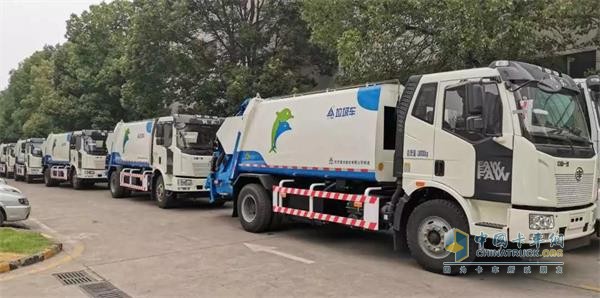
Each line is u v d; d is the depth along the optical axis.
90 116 29.62
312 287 6.63
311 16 14.30
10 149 36.31
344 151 8.83
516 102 6.47
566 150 6.59
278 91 19.33
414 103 7.57
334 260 8.28
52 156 26.78
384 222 8.20
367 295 6.25
